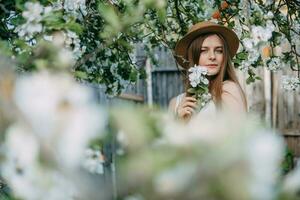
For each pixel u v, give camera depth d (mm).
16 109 837
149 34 4156
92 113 814
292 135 8922
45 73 875
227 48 3914
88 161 1064
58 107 819
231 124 743
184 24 4477
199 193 712
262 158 717
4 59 1008
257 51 4188
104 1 3275
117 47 3801
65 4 3139
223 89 3760
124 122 782
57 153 812
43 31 2488
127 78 4070
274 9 4555
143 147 767
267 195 722
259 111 8906
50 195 877
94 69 3840
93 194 809
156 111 831
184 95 3932
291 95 8922
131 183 736
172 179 713
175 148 744
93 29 3584
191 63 3924
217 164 712
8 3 2980
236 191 708
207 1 4438
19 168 919
